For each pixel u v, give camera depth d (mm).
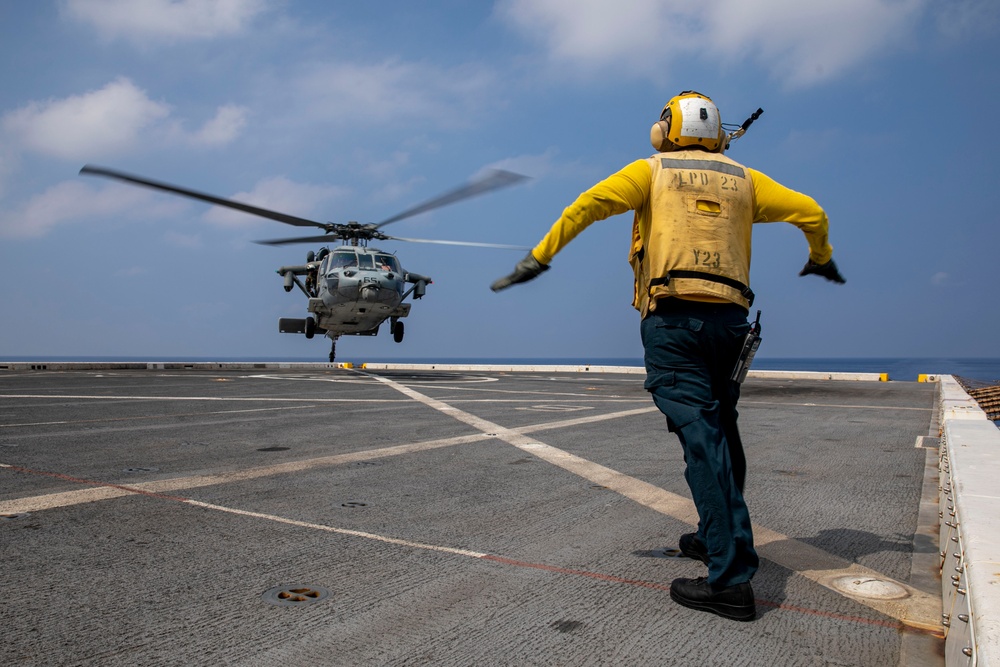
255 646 1972
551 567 2730
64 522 3246
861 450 5906
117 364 22344
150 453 5223
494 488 4191
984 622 1454
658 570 2715
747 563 2268
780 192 2627
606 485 4312
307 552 2855
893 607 2371
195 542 2965
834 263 2842
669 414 2441
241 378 16219
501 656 1937
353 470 4684
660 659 1939
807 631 2156
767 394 13141
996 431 4715
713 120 2627
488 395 11492
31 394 10633
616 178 2443
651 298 2467
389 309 19047
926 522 3525
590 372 23469
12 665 1831
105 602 2281
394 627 2123
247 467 4715
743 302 2494
